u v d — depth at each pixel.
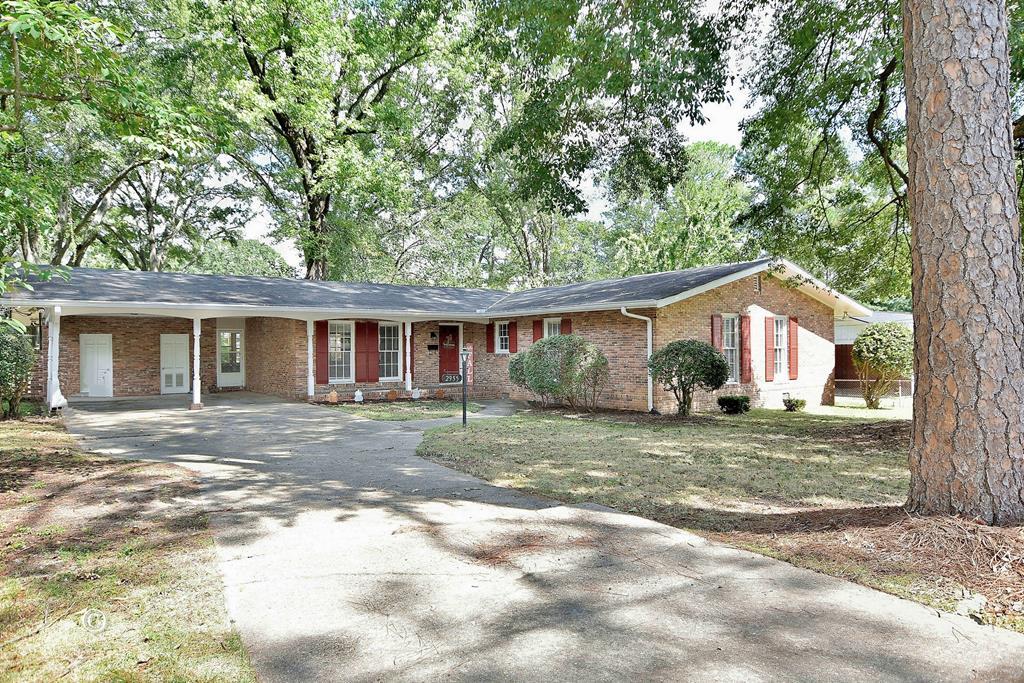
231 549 4.49
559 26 10.26
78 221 24.64
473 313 18.05
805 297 17.58
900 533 4.06
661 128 12.16
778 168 13.70
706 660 2.87
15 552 4.43
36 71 6.65
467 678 2.75
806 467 7.54
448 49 21.16
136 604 3.54
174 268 33.75
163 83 20.03
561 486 6.52
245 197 27.69
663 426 11.58
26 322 16.95
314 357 17.09
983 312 3.97
